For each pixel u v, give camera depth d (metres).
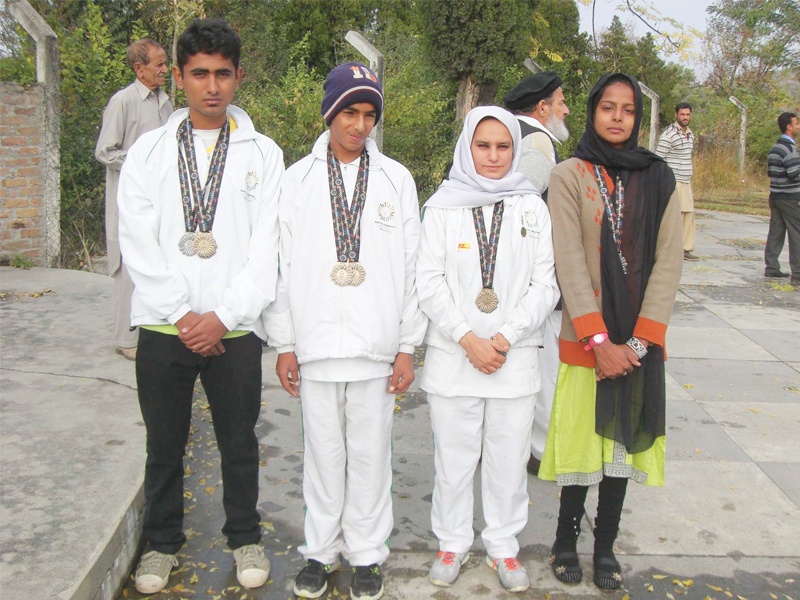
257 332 2.67
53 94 6.75
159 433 2.65
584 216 2.65
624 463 2.67
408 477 3.60
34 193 6.79
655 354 2.62
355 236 2.56
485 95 9.74
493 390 2.68
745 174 18.77
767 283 8.16
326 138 2.63
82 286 6.11
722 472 3.75
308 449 2.70
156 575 2.69
